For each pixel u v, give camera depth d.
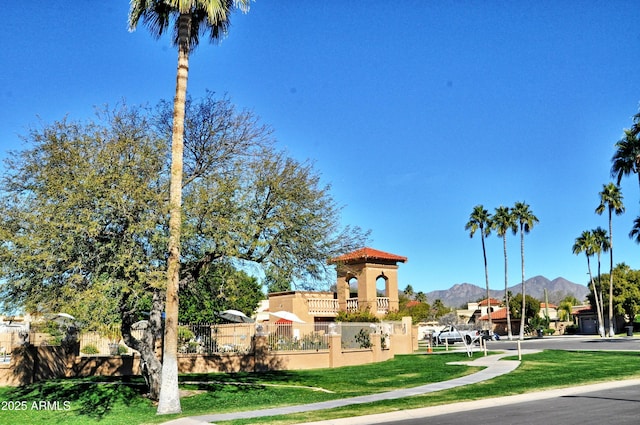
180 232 19.02
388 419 15.49
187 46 19.97
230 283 21.52
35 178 19.12
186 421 16.44
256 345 31.50
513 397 18.73
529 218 81.88
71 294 17.53
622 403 16.34
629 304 86.75
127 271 18.00
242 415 17.09
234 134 23.25
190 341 30.73
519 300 102.12
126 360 29.06
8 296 19.31
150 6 20.70
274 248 21.69
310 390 22.75
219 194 20.45
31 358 26.03
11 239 18.31
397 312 48.28
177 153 19.22
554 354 36.50
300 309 47.31
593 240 82.88
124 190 18.64
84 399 21.27
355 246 23.75
